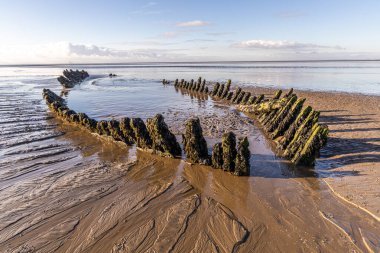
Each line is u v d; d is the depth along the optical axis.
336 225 6.52
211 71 79.88
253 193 8.17
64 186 8.87
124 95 29.30
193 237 6.32
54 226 6.87
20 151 11.98
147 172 9.82
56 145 12.80
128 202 7.84
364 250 5.75
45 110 20.81
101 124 13.45
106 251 5.99
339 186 8.25
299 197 7.84
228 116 18.06
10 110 20.84
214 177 9.29
